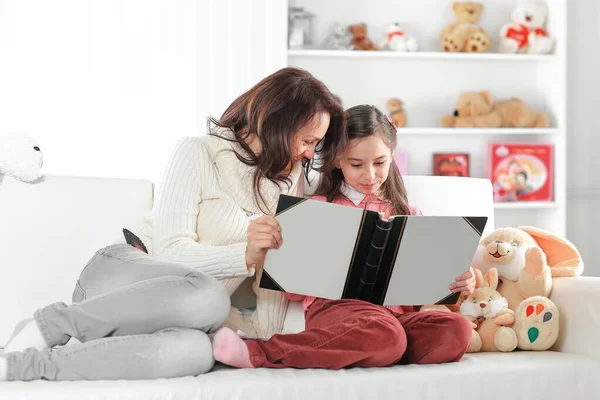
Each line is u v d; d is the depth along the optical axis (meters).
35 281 1.76
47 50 3.28
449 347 1.50
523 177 3.55
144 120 3.34
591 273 3.71
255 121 1.67
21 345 1.42
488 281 1.73
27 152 1.80
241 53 3.33
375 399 1.39
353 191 1.84
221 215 1.66
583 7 3.69
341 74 3.57
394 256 1.54
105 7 3.30
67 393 1.26
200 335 1.43
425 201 1.92
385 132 1.78
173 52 3.33
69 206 1.81
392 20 3.61
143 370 1.35
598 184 3.73
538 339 1.65
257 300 1.74
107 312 1.41
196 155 1.68
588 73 3.71
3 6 3.25
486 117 3.51
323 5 3.56
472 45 3.51
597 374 1.52
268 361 1.47
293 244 1.51
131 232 1.73
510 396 1.47
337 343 1.45
